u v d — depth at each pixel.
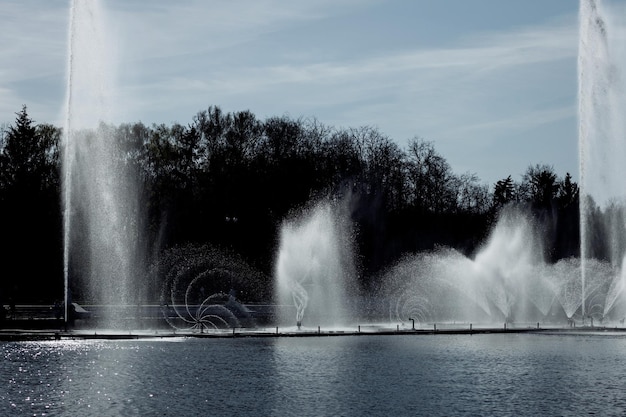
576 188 180.12
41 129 140.25
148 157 145.38
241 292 128.00
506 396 54.22
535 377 61.72
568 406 51.00
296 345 79.69
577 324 108.88
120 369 63.41
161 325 96.75
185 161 147.12
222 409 49.75
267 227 136.50
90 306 100.81
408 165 157.88
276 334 87.69
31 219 122.69
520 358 71.94
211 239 137.75
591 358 71.88
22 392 54.28
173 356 70.44
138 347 75.94
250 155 145.88
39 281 123.06
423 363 68.38
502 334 94.31
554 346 81.06
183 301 126.56
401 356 72.50
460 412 49.31
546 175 185.38
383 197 147.75
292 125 148.00
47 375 60.47
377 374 62.69
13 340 79.25
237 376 61.00
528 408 50.47
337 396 53.94
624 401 52.56
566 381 59.94
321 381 59.44
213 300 127.12
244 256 135.12
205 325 98.88
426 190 158.25
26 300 122.00
